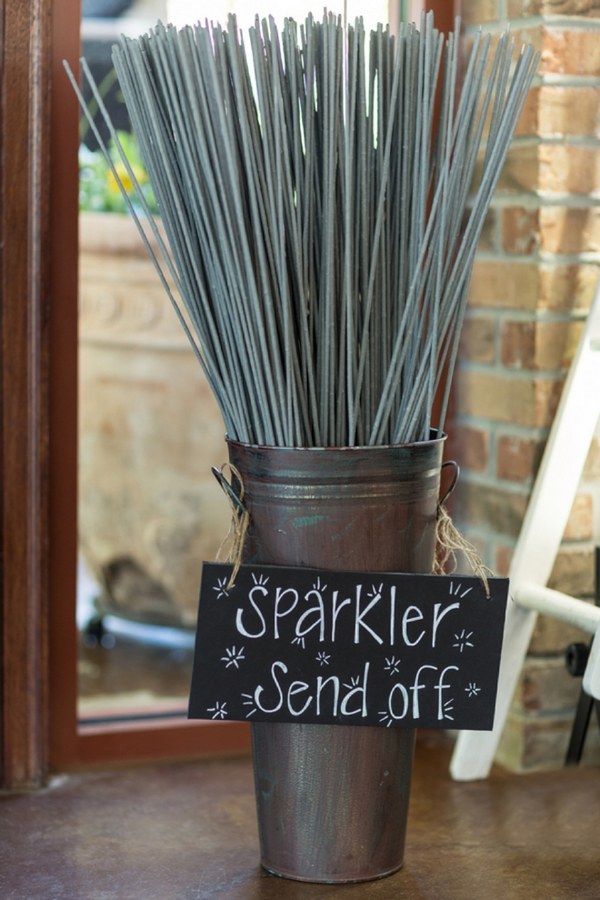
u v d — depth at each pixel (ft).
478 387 7.14
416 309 4.92
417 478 5.12
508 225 6.78
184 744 7.15
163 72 4.85
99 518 9.96
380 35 4.97
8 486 6.45
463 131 4.90
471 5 6.94
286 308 4.82
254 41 4.72
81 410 9.76
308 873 5.34
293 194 4.86
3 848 5.82
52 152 6.61
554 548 6.50
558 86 6.48
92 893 5.32
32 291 6.37
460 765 6.69
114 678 9.57
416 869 5.56
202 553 9.79
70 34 6.57
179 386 9.62
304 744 5.20
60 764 6.94
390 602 5.11
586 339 6.40
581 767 6.95
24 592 6.52
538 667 6.82
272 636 5.10
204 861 5.66
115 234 9.39
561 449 6.44
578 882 5.45
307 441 5.04
